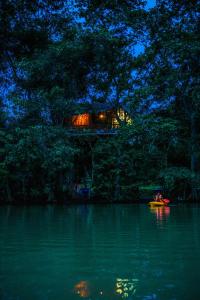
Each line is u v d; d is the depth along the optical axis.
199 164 31.19
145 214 19.22
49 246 9.30
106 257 7.77
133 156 31.09
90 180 32.09
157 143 30.75
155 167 31.67
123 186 31.75
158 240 10.14
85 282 5.72
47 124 29.66
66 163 28.39
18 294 5.11
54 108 28.73
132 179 31.91
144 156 31.11
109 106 35.09
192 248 8.77
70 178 31.14
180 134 31.59
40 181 31.47
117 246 9.21
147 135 29.36
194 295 4.96
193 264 6.96
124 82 27.22
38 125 28.84
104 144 31.75
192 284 5.52
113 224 14.43
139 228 13.01
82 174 34.28
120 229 12.76
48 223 15.02
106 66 24.84
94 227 13.45
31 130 27.98
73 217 17.77
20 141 27.98
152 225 13.95
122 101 30.22
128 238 10.59
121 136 30.22
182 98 27.59
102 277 6.02
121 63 23.14
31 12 11.34
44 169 30.20
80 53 25.59
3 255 8.11
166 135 29.83
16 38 11.62
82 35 24.39
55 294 5.09
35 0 11.13
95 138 33.72
